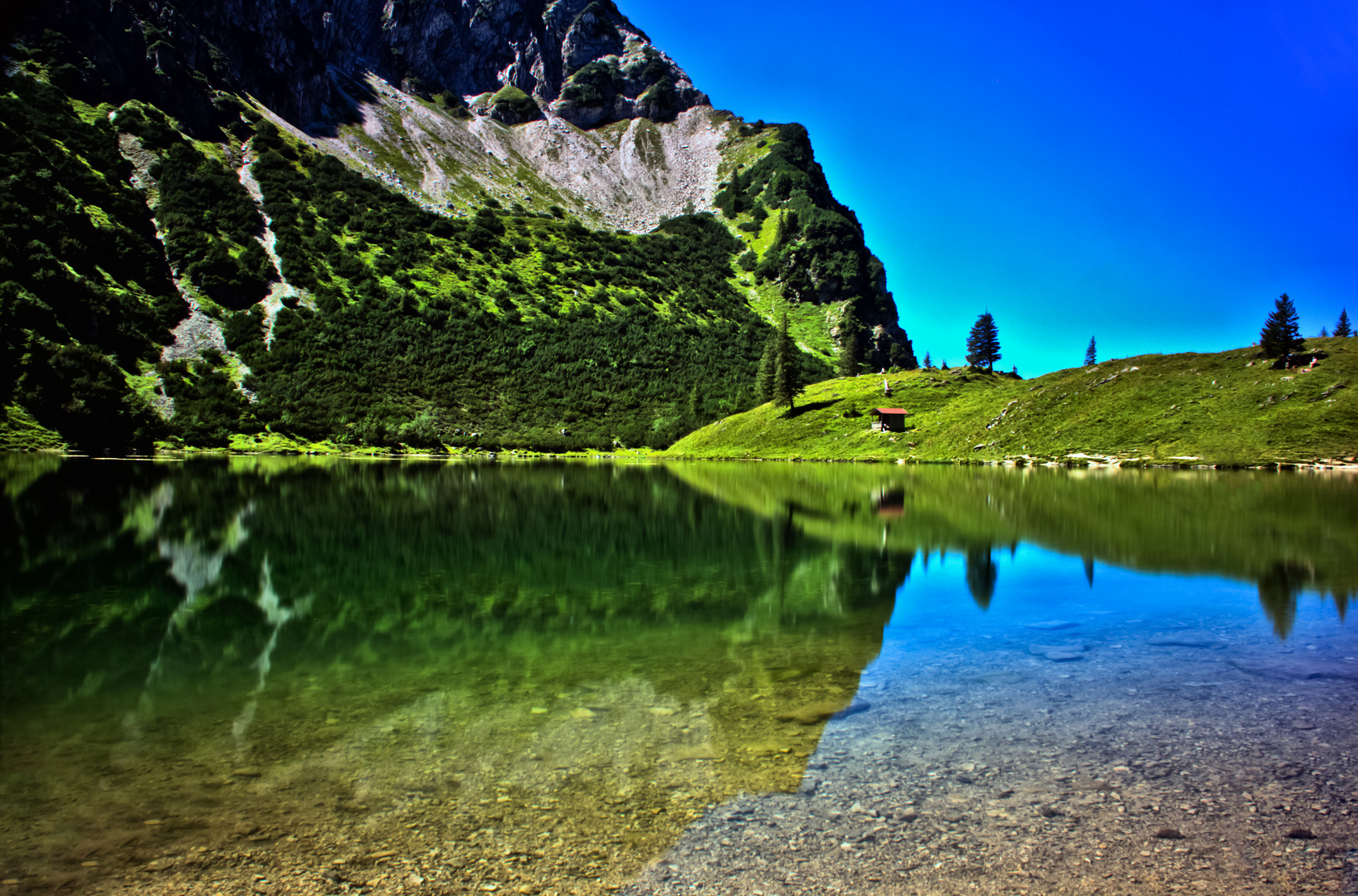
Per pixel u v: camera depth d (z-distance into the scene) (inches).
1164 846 198.7
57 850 191.5
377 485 1753.2
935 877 183.5
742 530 941.8
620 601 519.8
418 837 200.7
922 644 405.7
